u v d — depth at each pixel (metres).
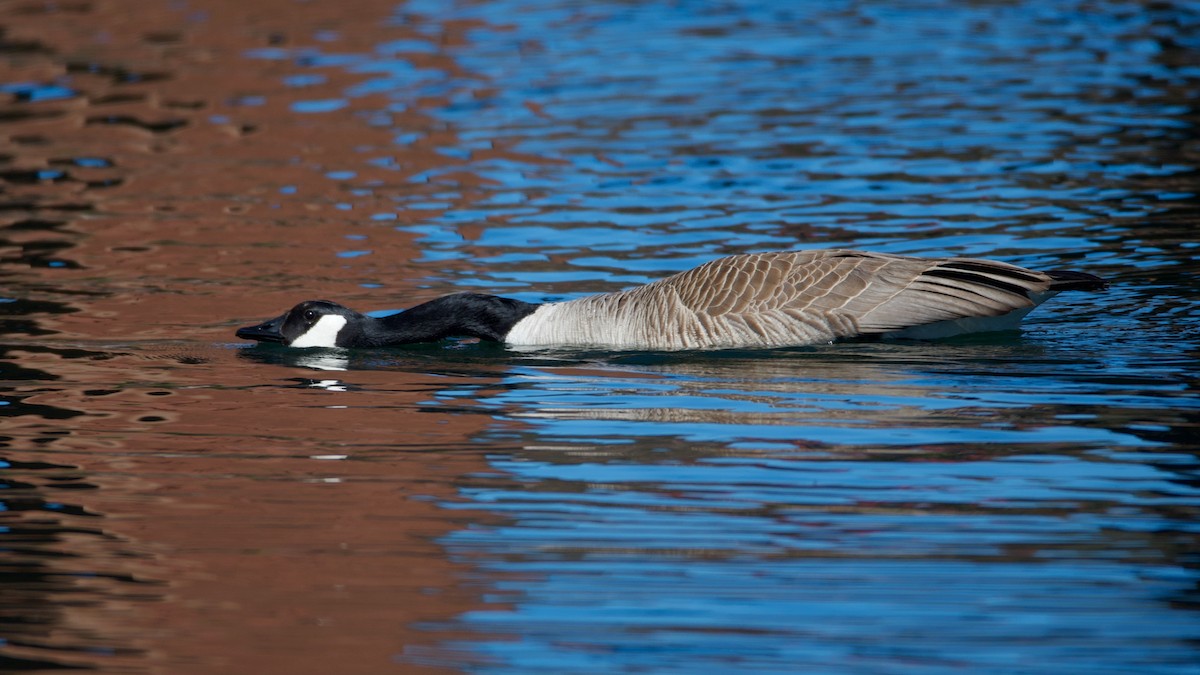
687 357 14.65
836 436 11.98
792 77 30.42
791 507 10.48
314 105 28.64
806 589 9.18
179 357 15.13
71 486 11.23
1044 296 14.51
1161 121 25.48
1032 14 37.38
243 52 33.56
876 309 14.24
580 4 39.72
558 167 23.70
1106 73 29.83
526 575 9.48
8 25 36.62
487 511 10.60
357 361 15.10
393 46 34.25
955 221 19.81
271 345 15.77
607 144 25.16
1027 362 13.93
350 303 16.97
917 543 9.80
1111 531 9.90
